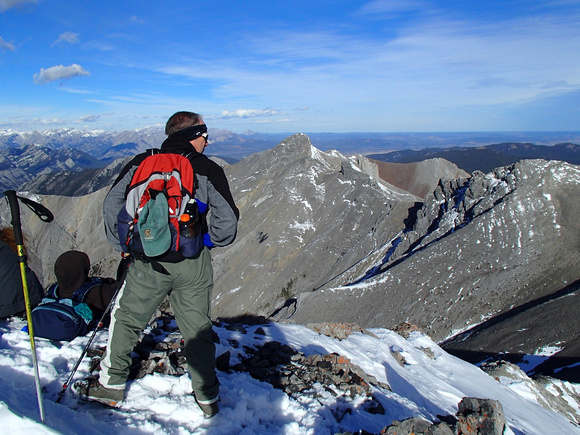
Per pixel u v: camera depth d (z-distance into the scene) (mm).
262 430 4418
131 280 3920
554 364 42094
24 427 2697
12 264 5562
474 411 5387
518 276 59312
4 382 3791
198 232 3758
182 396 4496
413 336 14750
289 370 6496
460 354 50000
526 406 12234
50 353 4781
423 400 8805
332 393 5930
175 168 3684
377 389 7215
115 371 4078
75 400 4023
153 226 3438
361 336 11891
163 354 5277
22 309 5648
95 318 5664
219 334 7688
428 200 83438
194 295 3986
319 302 64062
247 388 5113
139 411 4102
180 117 4148
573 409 16250
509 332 49875
